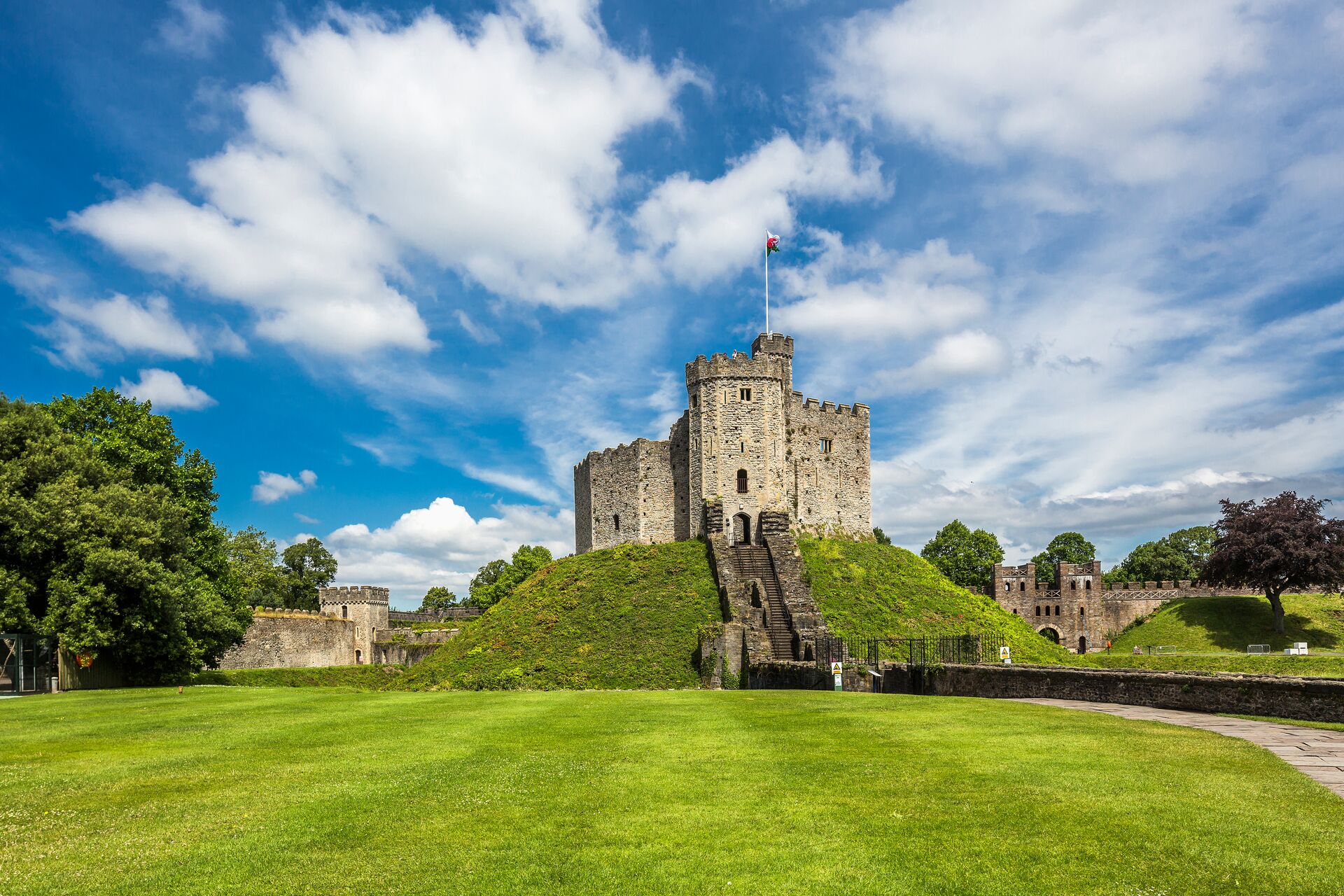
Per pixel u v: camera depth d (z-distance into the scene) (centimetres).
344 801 1360
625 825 1212
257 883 1009
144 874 1039
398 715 2470
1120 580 12175
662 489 7206
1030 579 9819
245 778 1548
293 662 8444
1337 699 2073
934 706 2558
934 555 11238
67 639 3862
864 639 4956
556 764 1628
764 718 2258
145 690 3716
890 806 1290
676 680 4781
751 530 6725
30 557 4028
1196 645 7681
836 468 7300
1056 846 1094
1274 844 1077
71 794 1434
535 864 1058
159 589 4131
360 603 9712
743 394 6850
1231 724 2080
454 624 10806
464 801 1348
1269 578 7338
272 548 10600
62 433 4584
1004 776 1473
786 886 983
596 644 5319
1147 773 1476
